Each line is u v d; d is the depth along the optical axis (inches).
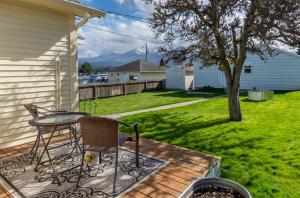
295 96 488.7
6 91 168.6
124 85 668.7
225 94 616.4
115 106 445.4
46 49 191.5
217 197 94.0
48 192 109.1
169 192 108.1
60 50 202.2
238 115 277.7
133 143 179.9
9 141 172.4
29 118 183.3
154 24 273.7
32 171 131.1
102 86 601.6
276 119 281.4
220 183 98.4
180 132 228.2
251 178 135.0
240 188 93.5
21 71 176.2
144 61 1223.5
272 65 660.1
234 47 266.7
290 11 210.5
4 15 164.9
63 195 106.6
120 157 150.8
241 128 241.0
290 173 139.6
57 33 198.8
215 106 408.2
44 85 191.8
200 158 149.6
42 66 189.6
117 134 110.3
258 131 229.1
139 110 390.6
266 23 219.1
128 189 111.0
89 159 130.4
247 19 235.3
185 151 163.8
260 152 173.5
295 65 631.8
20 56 175.0
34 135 187.0
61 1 172.9
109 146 112.3
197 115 320.8
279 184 127.9
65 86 208.2
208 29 248.4
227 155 168.9
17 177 124.0
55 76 199.2
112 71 1208.8
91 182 118.2
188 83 868.6
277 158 161.9
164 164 139.7
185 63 296.7
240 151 175.9
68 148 167.0
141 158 149.3
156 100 533.3
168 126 256.1
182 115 323.3
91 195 106.3
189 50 267.1
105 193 107.7
